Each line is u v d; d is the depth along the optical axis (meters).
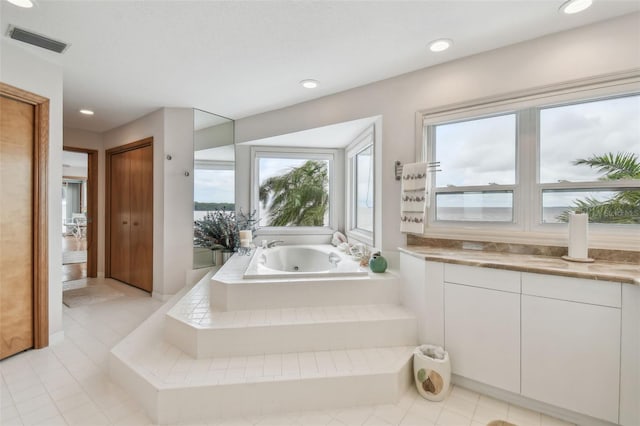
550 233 1.95
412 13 1.70
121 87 2.72
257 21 1.76
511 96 2.04
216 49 2.08
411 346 2.03
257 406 1.60
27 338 2.16
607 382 1.45
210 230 3.51
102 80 2.56
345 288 2.29
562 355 1.55
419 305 2.03
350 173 3.96
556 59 1.90
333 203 4.11
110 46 2.03
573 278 1.51
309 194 4.16
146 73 2.43
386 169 2.59
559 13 1.70
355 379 1.67
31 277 2.18
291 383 1.62
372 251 2.93
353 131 3.18
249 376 1.65
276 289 2.22
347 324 1.97
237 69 2.38
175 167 3.29
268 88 2.76
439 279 1.92
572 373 1.53
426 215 2.43
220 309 2.20
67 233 10.07
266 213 4.08
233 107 3.28
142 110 3.35
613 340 1.43
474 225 2.27
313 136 3.42
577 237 1.74
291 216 4.13
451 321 1.88
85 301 3.29
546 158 2.00
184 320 1.98
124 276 3.99
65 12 1.67
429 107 2.37
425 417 1.59
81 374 1.92
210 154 3.51
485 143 2.24
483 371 1.77
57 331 2.32
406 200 2.38
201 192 3.45
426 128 2.44
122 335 2.47
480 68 2.15
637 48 1.68
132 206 3.80
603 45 1.77
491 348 1.75
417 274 2.07
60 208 2.32
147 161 3.52
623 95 1.77
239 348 1.87
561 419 1.58
